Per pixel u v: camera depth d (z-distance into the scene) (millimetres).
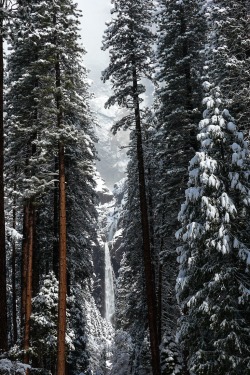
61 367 14773
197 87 21703
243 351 12727
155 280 30281
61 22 17703
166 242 26703
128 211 31172
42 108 18031
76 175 24609
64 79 17562
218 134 14336
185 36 21141
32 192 17484
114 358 38562
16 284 35250
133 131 21453
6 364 10453
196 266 14469
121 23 20875
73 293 29250
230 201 13547
